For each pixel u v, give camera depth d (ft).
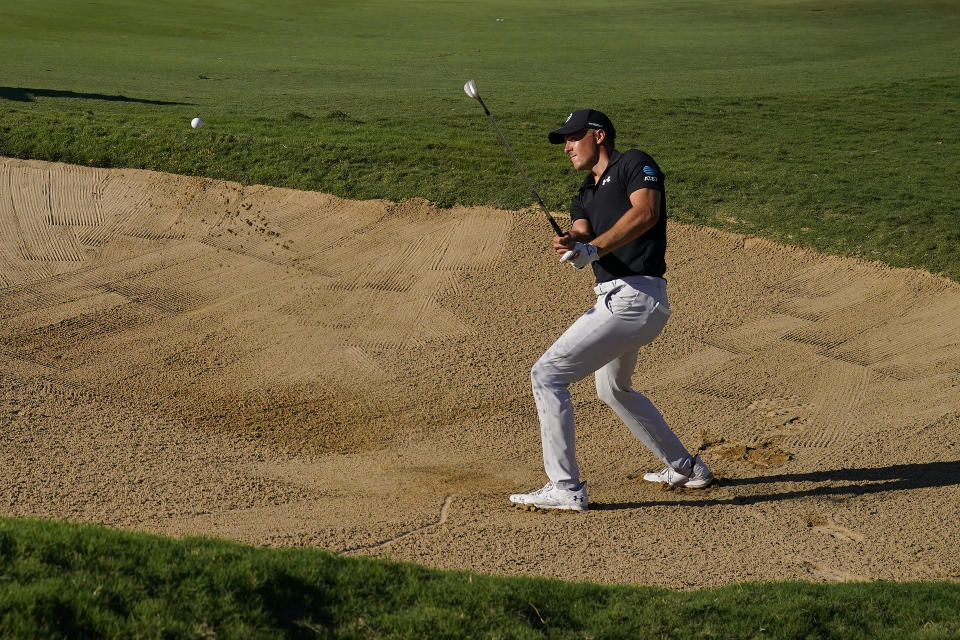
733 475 20.48
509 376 27.22
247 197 39.37
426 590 12.58
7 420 21.66
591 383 26.20
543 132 50.72
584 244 15.79
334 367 27.35
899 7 141.79
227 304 31.58
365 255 35.45
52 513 16.96
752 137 51.62
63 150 42.24
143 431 22.13
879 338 28.81
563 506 18.01
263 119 49.57
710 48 105.70
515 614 12.20
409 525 16.96
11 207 37.91
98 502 17.69
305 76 78.64
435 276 34.04
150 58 85.56
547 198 38.99
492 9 149.18
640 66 90.22
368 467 20.89
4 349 27.07
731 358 27.96
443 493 19.12
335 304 31.81
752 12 142.72
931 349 27.73
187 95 62.59
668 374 27.07
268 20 124.57
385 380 26.63
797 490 19.39
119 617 10.30
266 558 12.41
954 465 20.25
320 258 35.27
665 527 17.30
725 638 12.21
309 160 42.22
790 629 12.50
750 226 36.76
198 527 16.44
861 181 41.27
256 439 22.31
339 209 38.63
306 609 11.57
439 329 30.25
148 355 27.50
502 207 38.45
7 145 42.39
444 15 138.62
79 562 11.23
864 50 103.09
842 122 56.70
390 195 39.42
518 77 80.69
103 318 30.04
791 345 28.66
